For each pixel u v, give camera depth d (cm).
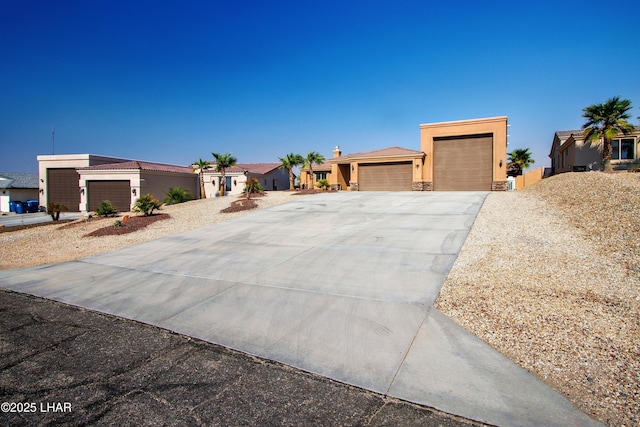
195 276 809
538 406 340
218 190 3662
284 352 463
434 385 380
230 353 465
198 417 338
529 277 661
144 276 829
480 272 711
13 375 418
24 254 1201
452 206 1594
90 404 360
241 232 1298
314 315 571
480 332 487
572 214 1139
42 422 332
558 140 3188
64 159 3378
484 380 384
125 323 571
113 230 1484
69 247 1266
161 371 423
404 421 328
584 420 319
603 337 449
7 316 611
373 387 381
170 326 554
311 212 1647
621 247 779
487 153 2453
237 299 655
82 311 629
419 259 836
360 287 682
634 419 316
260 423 328
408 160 2653
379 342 478
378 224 1288
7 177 4250
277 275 782
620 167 2448
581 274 660
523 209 1366
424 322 526
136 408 352
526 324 495
